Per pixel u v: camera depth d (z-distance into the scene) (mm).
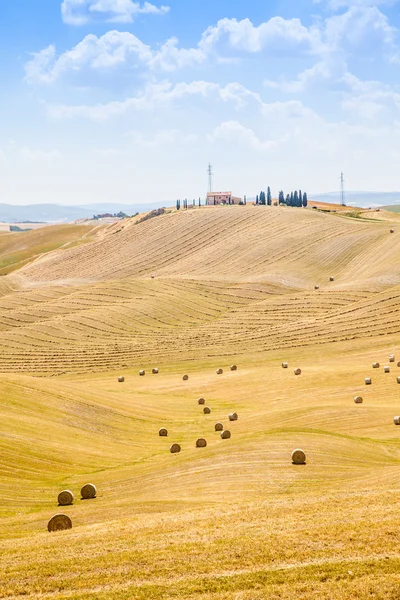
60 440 51750
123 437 56250
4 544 25766
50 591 20250
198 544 23500
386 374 75062
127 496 37000
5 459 44969
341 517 25844
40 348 116000
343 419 54688
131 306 137875
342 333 103000
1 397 58500
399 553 21500
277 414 59344
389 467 38219
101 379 93375
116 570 21516
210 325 122875
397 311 108250
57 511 33812
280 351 99250
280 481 36219
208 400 73062
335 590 19281
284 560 21609
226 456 42438
